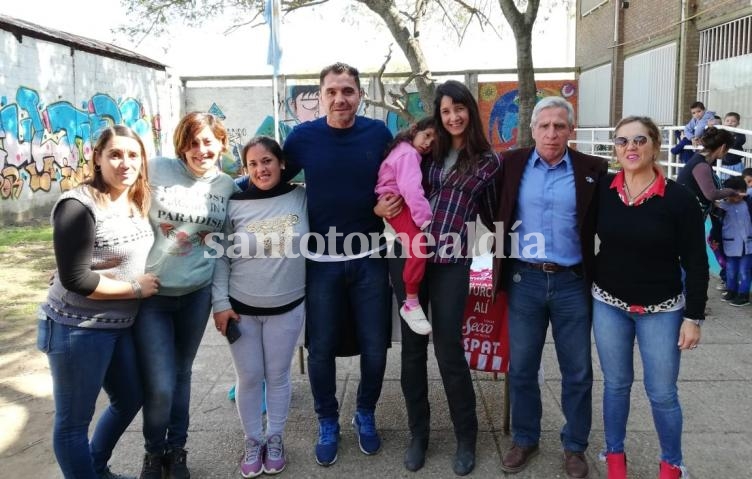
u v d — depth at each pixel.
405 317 3.16
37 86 14.17
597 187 2.94
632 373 2.97
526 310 3.15
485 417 3.92
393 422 3.87
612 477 3.00
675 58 14.78
